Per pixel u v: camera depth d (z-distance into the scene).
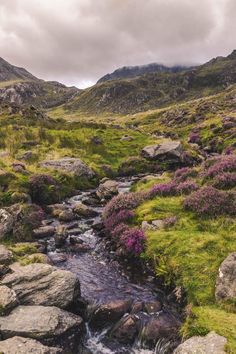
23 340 9.52
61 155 38.91
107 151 46.31
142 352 10.62
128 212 18.89
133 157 43.25
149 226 16.88
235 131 65.69
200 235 14.96
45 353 9.18
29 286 12.05
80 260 16.53
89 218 22.81
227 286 11.41
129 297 13.01
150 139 57.56
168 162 42.97
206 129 77.94
